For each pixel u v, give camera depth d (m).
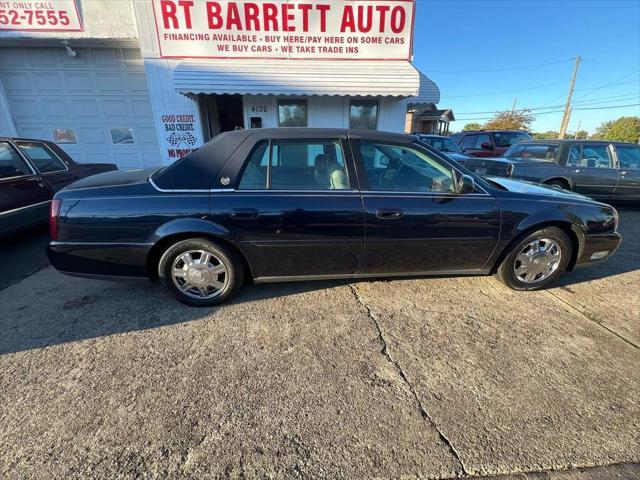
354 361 2.26
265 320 2.73
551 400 1.95
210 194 2.65
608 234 3.19
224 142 2.79
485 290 3.27
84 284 3.35
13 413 1.81
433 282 3.41
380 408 1.88
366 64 7.42
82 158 8.67
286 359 2.28
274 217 2.68
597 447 1.67
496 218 2.92
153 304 2.96
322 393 1.99
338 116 8.11
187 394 1.96
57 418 1.79
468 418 1.82
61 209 2.60
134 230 2.62
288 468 1.55
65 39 7.43
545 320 2.78
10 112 8.08
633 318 2.82
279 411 1.86
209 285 2.86
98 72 8.08
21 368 2.16
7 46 7.55
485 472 1.54
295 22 7.05
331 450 1.64
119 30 7.50
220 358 2.28
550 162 6.42
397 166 2.96
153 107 7.58
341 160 2.83
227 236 2.68
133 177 2.96
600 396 1.98
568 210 3.04
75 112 8.30
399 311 2.88
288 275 2.94
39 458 1.57
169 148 7.91
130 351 2.33
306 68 7.09
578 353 2.37
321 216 2.72
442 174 2.94
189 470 1.53
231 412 1.84
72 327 2.61
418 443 1.68
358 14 7.05
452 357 2.31
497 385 2.06
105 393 1.96
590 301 3.09
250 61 7.25
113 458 1.58
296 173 2.79
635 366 2.24
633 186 6.37
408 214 2.80
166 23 6.95
